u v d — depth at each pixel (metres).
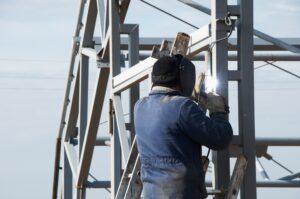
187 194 13.84
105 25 21.70
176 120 13.84
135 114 14.56
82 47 24.80
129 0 20.64
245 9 15.70
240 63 15.73
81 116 25.52
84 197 25.36
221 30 15.36
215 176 15.62
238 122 15.80
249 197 15.54
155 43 25.09
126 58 23.16
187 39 15.95
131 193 17.67
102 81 21.91
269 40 19.91
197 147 14.02
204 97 14.84
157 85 14.39
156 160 14.05
